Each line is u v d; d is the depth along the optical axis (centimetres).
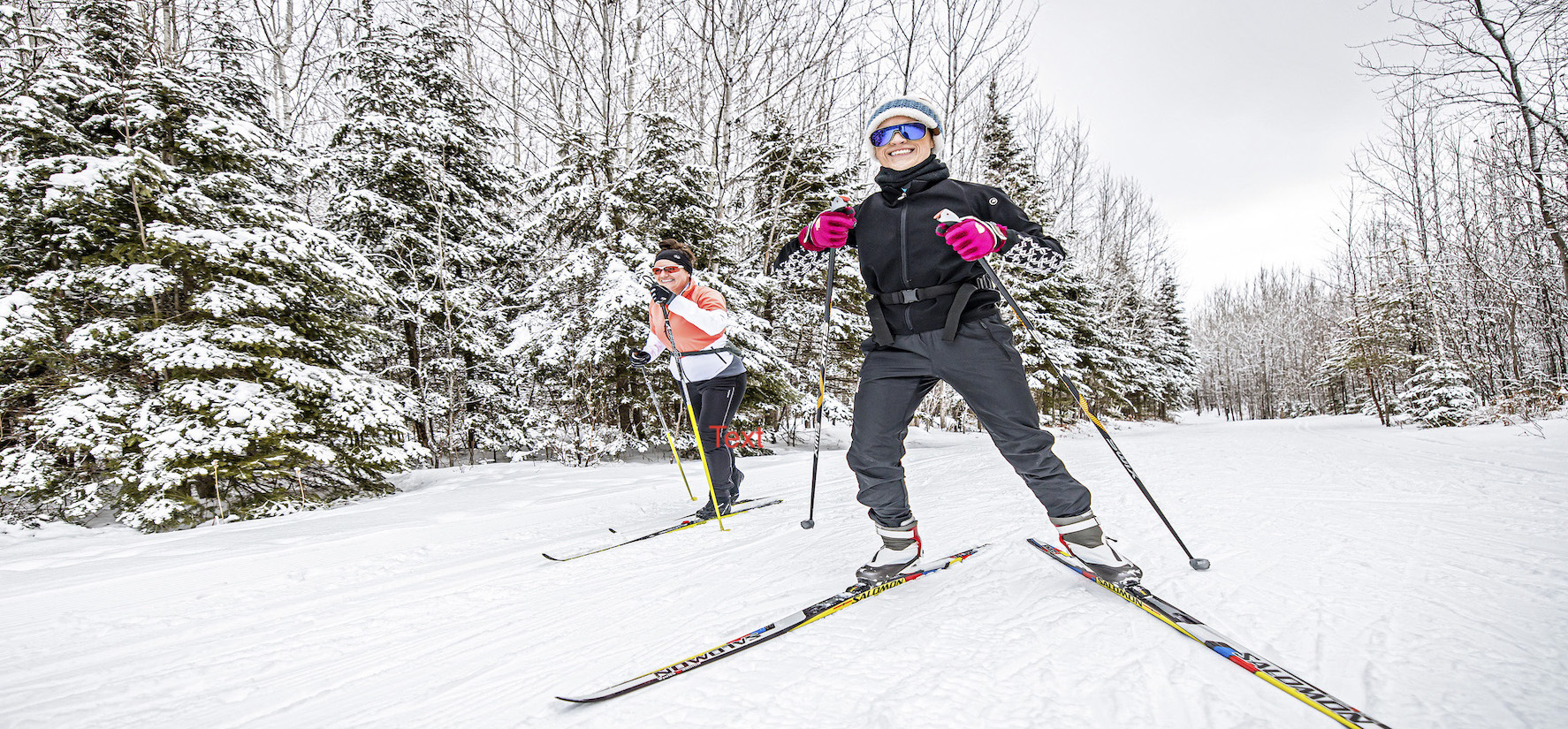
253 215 525
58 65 482
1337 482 347
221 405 467
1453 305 1555
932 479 459
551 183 964
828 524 313
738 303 944
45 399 471
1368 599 163
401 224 930
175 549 328
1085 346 1786
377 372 862
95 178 442
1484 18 853
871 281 214
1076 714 114
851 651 146
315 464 539
